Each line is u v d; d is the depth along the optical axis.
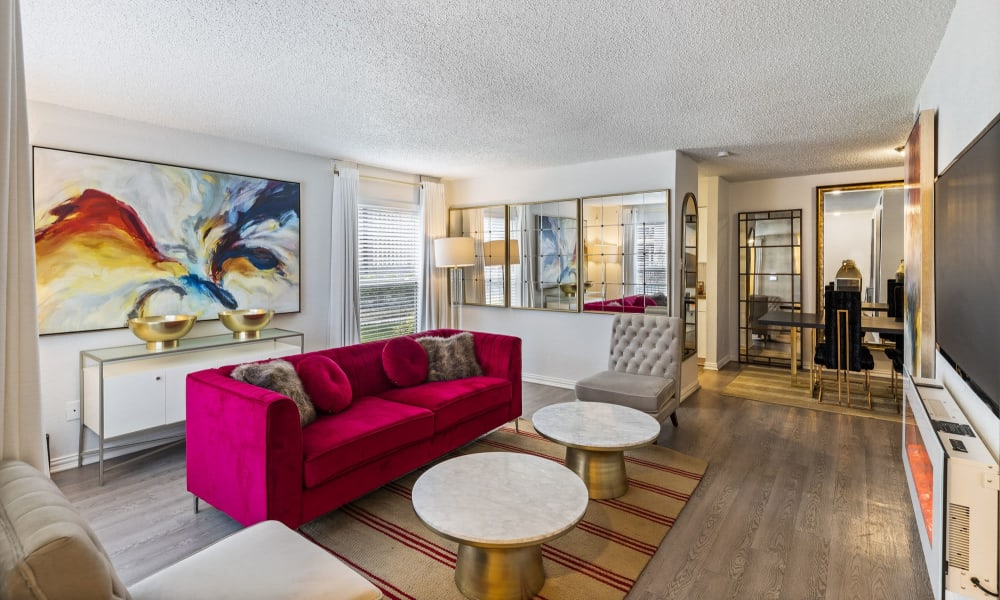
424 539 2.42
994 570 1.45
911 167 2.98
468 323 6.12
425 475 2.27
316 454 2.39
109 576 1.09
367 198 5.29
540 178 5.44
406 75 2.74
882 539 2.36
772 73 2.74
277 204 4.40
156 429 3.71
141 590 1.35
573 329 5.29
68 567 1.00
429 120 3.60
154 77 2.76
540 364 5.57
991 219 1.37
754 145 4.40
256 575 1.42
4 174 1.35
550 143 4.29
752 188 6.38
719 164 5.31
